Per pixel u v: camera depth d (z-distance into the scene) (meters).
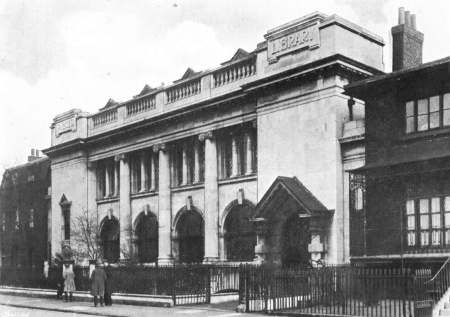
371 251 21.03
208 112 30.58
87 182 39.38
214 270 23.88
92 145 39.16
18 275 34.22
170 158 33.56
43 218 46.25
